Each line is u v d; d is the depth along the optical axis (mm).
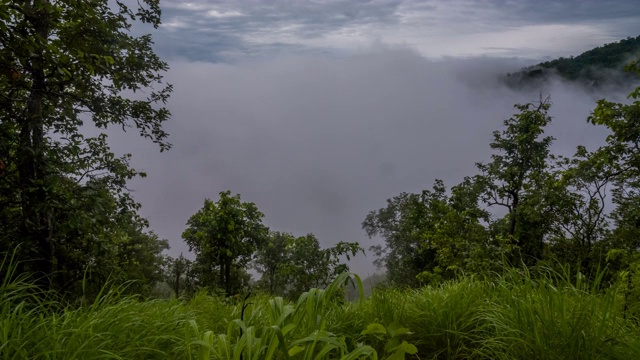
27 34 7398
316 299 2439
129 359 2512
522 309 2951
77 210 9344
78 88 11742
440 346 3418
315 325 2465
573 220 23047
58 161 10984
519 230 23859
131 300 3258
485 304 3568
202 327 3699
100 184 12594
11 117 9180
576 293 2938
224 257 21656
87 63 8039
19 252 7609
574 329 2650
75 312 2773
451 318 3498
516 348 2811
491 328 3273
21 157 8688
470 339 3248
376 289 4172
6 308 2643
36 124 9555
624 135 11188
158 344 2883
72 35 10109
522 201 25172
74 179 12734
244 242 22141
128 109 13453
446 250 21844
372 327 2438
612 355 2549
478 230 23438
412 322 3713
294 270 13031
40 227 8758
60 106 11711
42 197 8664
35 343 2459
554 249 23625
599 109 11570
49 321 2656
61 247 9977
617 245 20734
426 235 24984
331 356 3033
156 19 14227
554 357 2596
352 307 4117
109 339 2590
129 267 24906
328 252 10688
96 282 10031
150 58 14148
